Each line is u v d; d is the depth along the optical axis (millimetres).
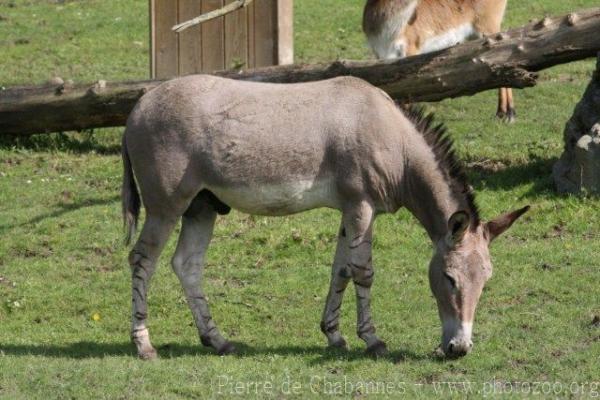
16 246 15078
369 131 10531
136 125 10844
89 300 13281
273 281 13609
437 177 10516
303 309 12656
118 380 10000
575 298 12344
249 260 14422
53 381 10008
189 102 10711
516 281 12938
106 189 17188
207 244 11344
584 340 11055
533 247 14000
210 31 20703
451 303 10023
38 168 18141
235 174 10633
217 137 10617
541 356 10594
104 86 18062
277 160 10578
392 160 10570
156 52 20938
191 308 11211
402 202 10766
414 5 19562
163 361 10695
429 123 10773
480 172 16750
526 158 17125
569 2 27281
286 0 20547
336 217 15688
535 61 15586
